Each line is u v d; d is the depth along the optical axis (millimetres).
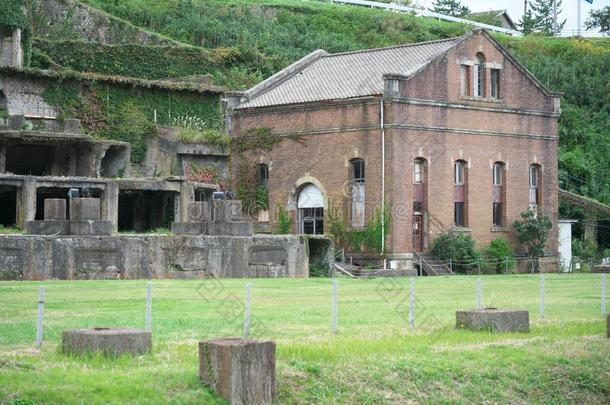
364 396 23625
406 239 66312
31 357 23812
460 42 68938
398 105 65750
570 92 103375
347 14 122125
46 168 68188
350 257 67125
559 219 77375
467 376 25781
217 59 96500
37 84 71750
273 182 71250
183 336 27719
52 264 47562
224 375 21859
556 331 31422
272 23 116562
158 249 49875
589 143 96625
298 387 23234
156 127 73500
